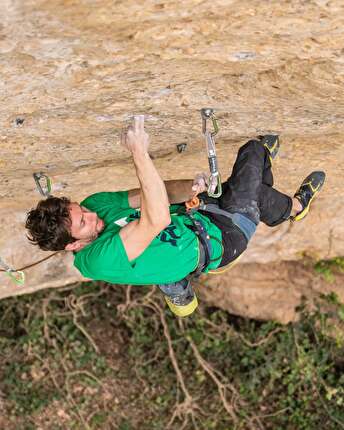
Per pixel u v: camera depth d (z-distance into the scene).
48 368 9.19
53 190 5.31
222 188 3.88
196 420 9.35
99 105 3.56
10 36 2.74
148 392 9.52
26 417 9.43
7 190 5.23
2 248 6.35
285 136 4.41
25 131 3.84
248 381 9.21
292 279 8.48
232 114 3.88
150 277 3.50
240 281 8.57
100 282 9.32
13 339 9.38
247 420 9.28
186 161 4.83
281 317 8.73
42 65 3.03
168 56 3.09
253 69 3.31
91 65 3.09
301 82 3.44
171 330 9.34
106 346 9.66
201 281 8.76
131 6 2.63
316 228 6.97
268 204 4.02
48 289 9.02
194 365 9.42
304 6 2.71
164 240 3.51
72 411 9.41
